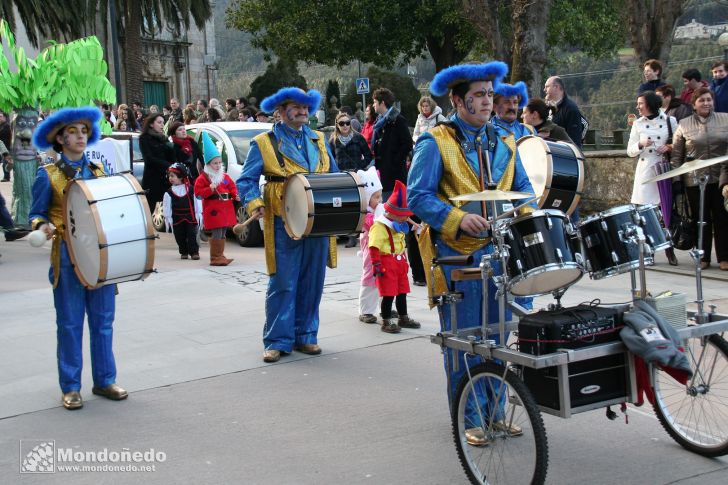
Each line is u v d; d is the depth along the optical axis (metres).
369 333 7.35
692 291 8.33
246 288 9.37
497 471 4.42
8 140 22.36
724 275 8.95
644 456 4.62
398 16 29.02
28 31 26.70
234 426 5.25
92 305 5.76
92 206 5.23
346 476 4.48
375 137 10.93
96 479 4.52
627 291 8.52
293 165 6.67
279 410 5.51
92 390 5.99
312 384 6.03
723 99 10.33
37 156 13.38
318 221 6.22
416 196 4.64
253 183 6.62
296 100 6.60
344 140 11.34
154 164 13.35
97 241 5.22
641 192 9.62
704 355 4.66
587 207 12.34
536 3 13.88
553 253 4.01
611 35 29.95
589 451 4.70
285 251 6.62
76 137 5.59
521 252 4.04
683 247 9.26
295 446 4.90
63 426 5.33
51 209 5.62
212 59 39.97
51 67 13.21
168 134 13.48
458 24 28.33
